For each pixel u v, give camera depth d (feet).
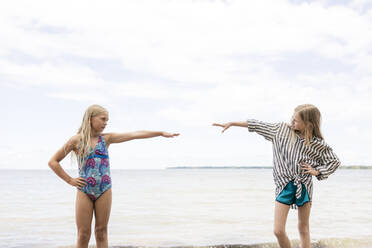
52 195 56.90
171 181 141.18
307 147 11.60
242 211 33.09
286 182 11.57
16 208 35.94
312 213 31.07
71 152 11.34
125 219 27.20
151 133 12.05
